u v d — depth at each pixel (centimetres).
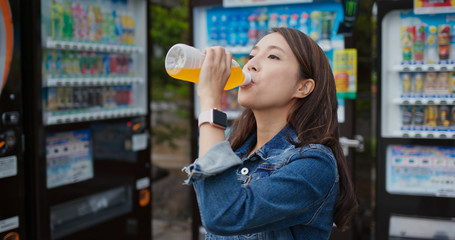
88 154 308
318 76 116
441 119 295
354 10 283
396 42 296
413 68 286
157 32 634
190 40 328
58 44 285
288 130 117
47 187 273
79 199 301
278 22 324
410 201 288
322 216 110
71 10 305
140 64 353
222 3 313
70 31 302
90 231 306
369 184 362
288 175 101
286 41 115
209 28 334
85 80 307
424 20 293
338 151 114
